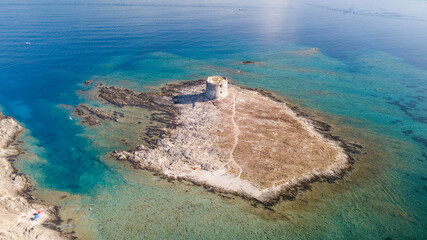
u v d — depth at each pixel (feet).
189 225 152.35
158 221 154.30
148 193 173.47
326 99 312.29
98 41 490.49
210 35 565.53
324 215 163.32
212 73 373.61
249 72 382.01
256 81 352.90
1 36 489.67
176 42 508.53
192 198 169.99
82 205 164.76
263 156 204.54
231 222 155.22
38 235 142.00
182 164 196.75
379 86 346.95
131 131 238.07
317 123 262.06
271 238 147.13
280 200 171.12
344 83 354.54
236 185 179.32
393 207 171.94
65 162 203.00
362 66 413.59
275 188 178.50
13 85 322.14
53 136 234.17
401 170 204.85
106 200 168.45
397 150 228.22
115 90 313.32
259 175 187.21
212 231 149.38
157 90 317.63
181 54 447.83
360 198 177.06
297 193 177.06
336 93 327.26
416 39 566.77
